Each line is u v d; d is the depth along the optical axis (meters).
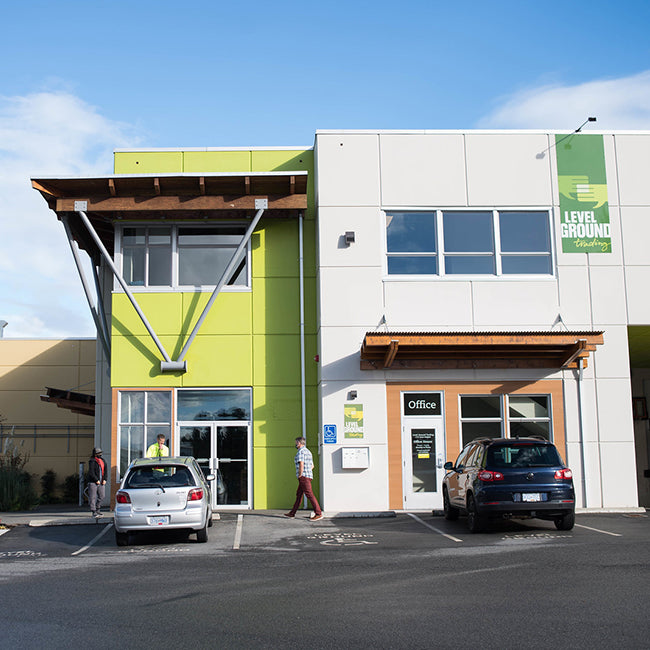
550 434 20.66
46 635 7.68
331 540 14.79
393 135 21.48
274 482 21.14
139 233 22.02
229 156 22.45
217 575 10.92
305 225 22.23
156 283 21.80
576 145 21.83
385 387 20.50
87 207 20.73
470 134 21.62
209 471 21.17
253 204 21.08
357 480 20.11
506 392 20.73
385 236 21.16
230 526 17.30
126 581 10.59
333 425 20.27
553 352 20.34
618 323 21.19
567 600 8.84
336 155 21.33
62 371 32.88
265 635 7.53
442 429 20.50
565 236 21.45
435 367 20.61
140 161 22.28
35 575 11.30
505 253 21.30
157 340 20.97
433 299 20.91
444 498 18.25
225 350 21.55
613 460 20.66
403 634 7.50
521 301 21.08
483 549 13.01
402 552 12.90
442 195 21.33
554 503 14.86
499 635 7.41
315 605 8.80
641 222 21.69
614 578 10.12
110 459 22.06
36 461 32.00
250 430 21.34
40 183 20.19
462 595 9.21
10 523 18.33
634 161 21.92
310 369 21.59
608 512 19.52
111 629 7.87
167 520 14.48
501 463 15.06
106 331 22.25
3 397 32.50
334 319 20.67
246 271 21.98
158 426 21.25
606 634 7.38
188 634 7.62
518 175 21.56
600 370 20.95
